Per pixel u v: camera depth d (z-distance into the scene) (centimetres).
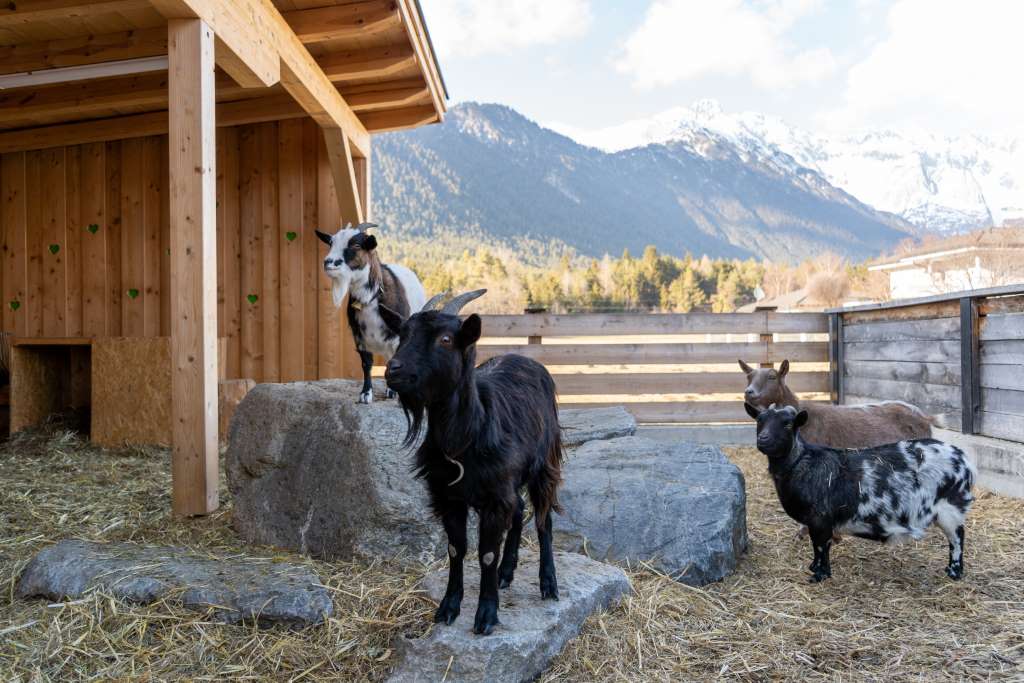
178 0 454
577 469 500
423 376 275
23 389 789
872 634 357
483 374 338
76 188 920
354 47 748
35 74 694
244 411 507
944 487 424
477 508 307
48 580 368
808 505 427
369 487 429
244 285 901
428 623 327
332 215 891
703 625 364
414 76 823
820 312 926
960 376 673
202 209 480
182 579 363
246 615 339
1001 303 625
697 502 455
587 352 929
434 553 419
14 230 931
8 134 902
